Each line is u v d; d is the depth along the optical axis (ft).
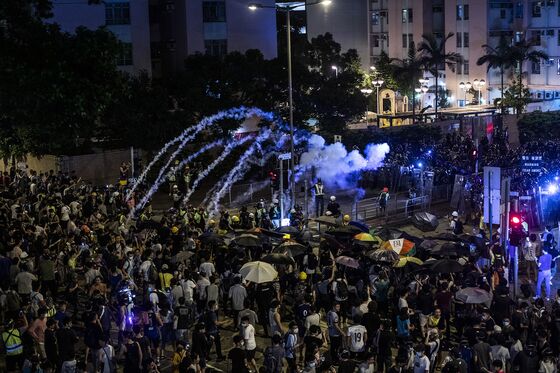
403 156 176.24
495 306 78.74
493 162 171.83
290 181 146.82
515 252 95.04
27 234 97.40
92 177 163.84
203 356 70.08
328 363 65.31
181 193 156.66
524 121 233.76
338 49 198.39
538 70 302.45
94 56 130.62
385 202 141.69
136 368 67.56
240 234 101.50
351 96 189.57
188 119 173.17
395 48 336.29
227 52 216.74
